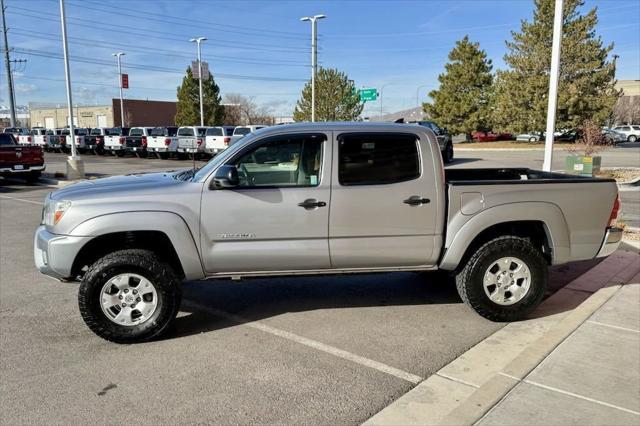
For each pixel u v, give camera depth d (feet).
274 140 15.34
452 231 15.83
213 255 15.16
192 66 127.75
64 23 62.28
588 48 112.88
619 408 10.75
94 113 241.14
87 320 14.62
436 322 16.46
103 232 14.60
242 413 11.19
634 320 15.40
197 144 96.43
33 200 47.09
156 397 11.90
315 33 111.14
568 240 16.38
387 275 21.83
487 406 10.82
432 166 15.70
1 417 11.09
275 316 17.11
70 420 10.98
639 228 29.60
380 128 15.62
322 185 15.28
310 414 11.13
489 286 16.08
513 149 117.80
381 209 15.49
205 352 14.35
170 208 14.85
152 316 15.05
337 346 14.66
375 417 10.85
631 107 233.96
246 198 15.06
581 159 46.50
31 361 13.87
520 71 120.88
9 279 21.77
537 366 12.59
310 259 15.56
